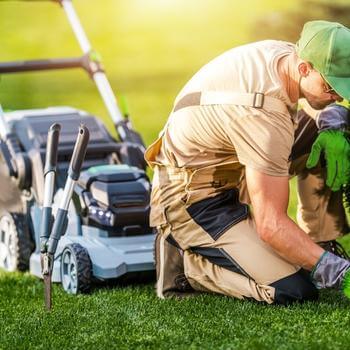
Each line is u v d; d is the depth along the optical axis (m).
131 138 8.80
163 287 7.43
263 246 7.02
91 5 22.00
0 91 16.91
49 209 7.21
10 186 8.64
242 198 7.52
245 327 6.45
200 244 7.18
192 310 6.94
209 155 7.09
